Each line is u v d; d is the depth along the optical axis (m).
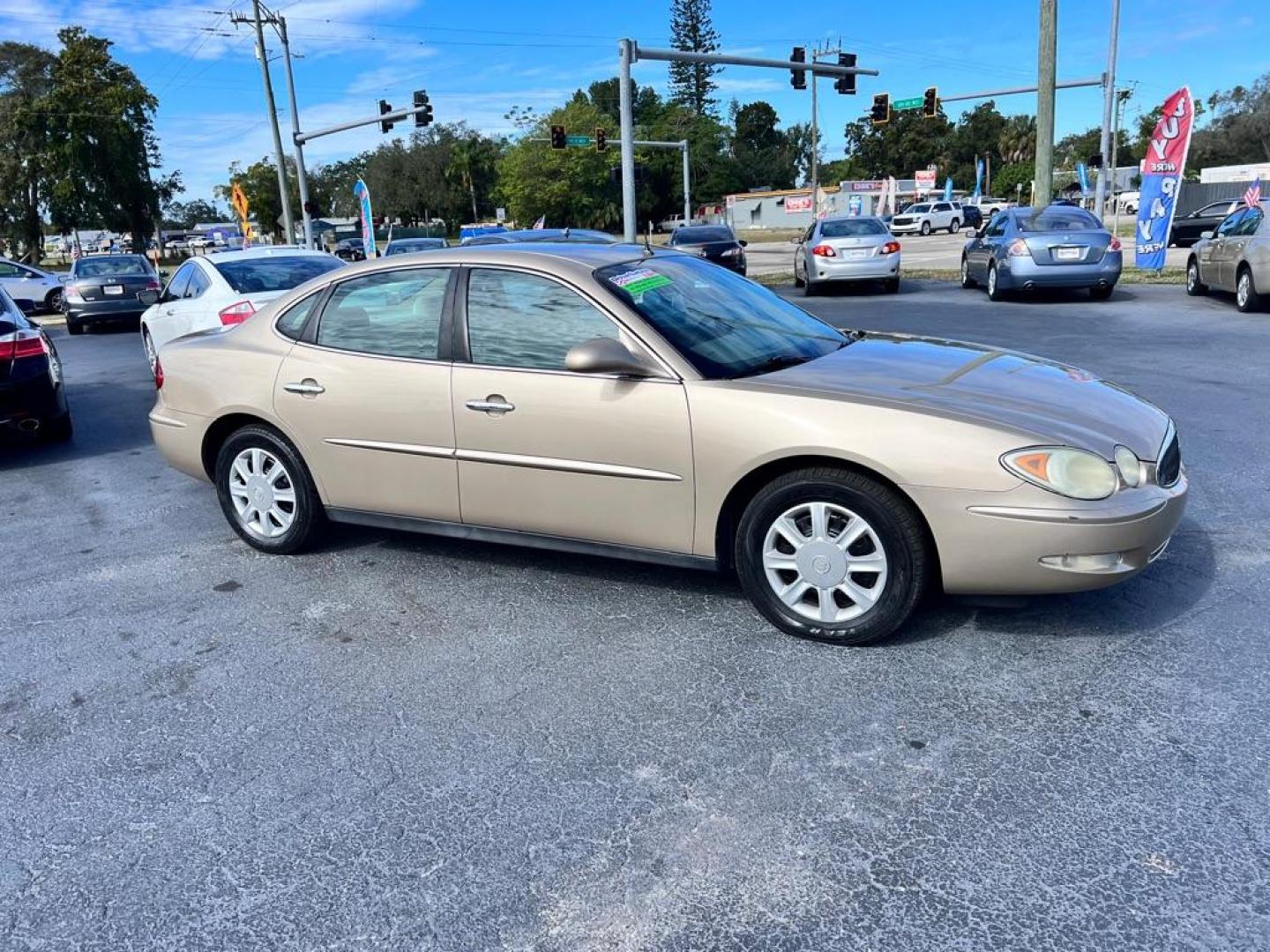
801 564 3.67
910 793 2.80
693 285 4.41
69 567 4.99
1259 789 2.74
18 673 3.80
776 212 77.69
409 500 4.43
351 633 4.04
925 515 3.38
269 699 3.52
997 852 2.54
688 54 23.91
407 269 4.37
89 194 55.06
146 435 8.30
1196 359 9.43
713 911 2.38
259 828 2.78
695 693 3.43
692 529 3.80
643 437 3.76
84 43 55.12
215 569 4.85
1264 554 4.38
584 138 39.19
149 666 3.82
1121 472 3.35
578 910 2.41
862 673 3.49
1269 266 11.94
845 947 2.25
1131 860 2.48
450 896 2.48
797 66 24.88
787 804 2.78
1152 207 18.72
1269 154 74.06
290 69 34.41
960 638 3.71
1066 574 3.31
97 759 3.17
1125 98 72.56
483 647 3.86
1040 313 13.71
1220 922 2.26
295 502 4.79
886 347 4.37
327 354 4.55
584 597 4.29
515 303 4.09
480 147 92.44
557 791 2.89
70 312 17.81
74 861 2.67
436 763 3.06
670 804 2.81
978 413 3.45
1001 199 79.00
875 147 111.50
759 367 3.92
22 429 7.56
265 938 2.36
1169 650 3.55
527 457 4.03
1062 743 3.01
